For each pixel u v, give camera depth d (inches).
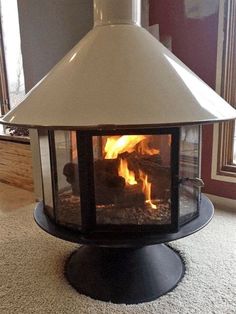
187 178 46.3
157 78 41.7
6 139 99.4
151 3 78.3
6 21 117.3
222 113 42.4
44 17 80.0
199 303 44.9
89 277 50.0
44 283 50.3
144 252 52.0
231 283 49.2
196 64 76.1
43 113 40.3
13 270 53.9
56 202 48.8
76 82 41.9
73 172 46.1
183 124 37.7
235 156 81.7
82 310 44.1
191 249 59.1
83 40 48.6
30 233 67.8
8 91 123.7
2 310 44.1
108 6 46.6
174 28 76.8
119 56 43.2
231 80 73.8
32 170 93.4
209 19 72.0
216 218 72.5
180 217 47.6
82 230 46.2
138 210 46.3
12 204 86.2
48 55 81.7
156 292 47.2
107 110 38.3
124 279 48.6
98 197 45.4
